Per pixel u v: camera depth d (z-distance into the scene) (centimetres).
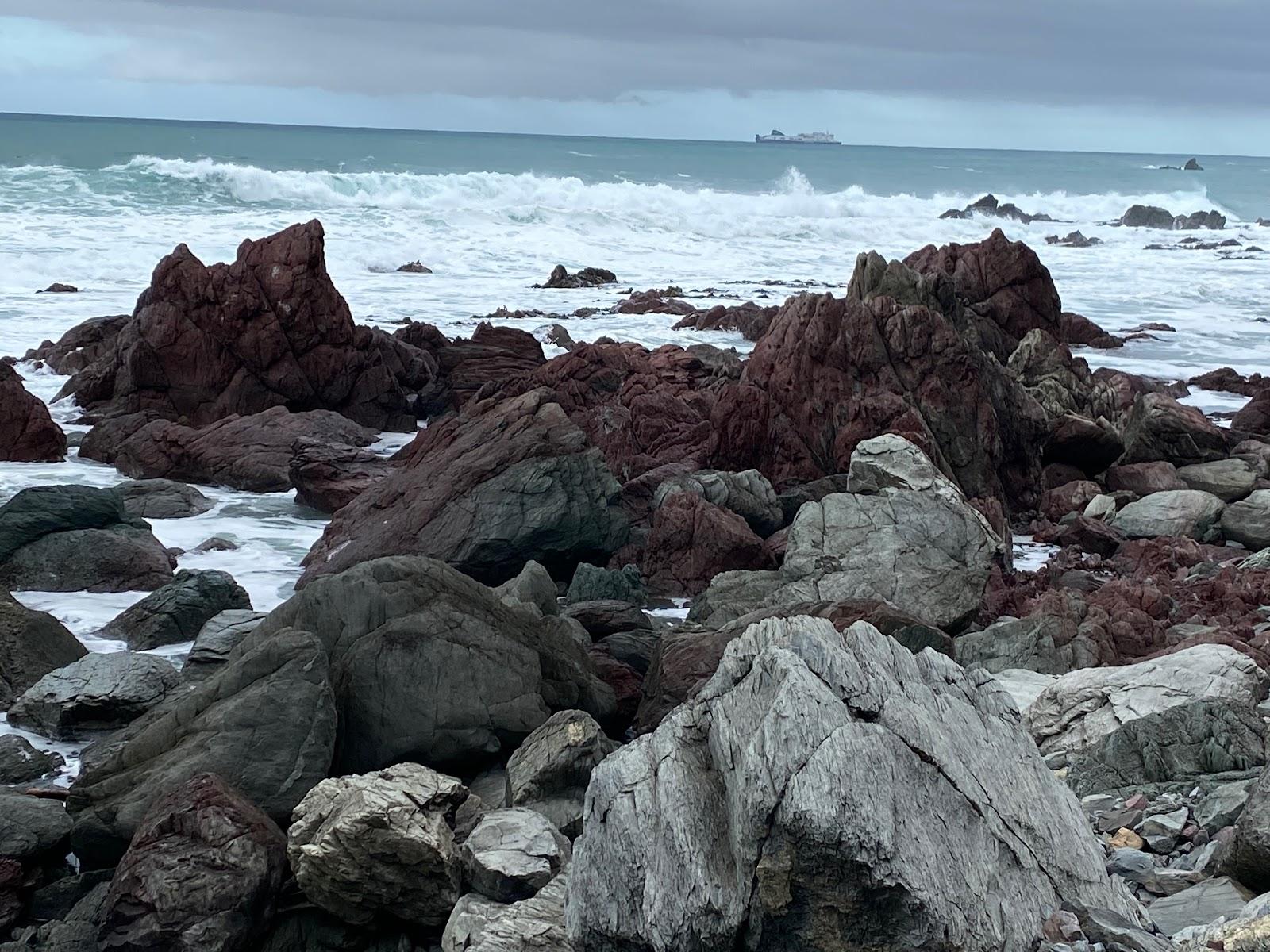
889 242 7719
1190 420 2319
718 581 1539
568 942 714
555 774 970
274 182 6681
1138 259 7069
